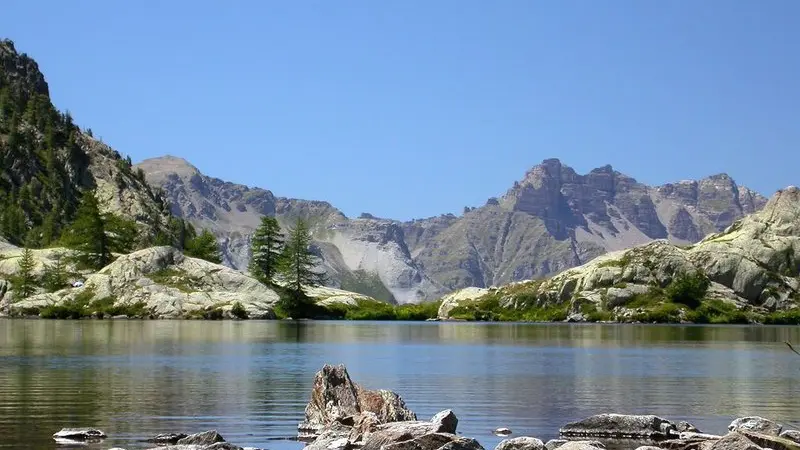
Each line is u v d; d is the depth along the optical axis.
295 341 114.50
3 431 39.41
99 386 56.88
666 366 80.25
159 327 146.62
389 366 78.06
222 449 33.81
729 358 91.94
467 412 48.53
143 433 39.41
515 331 169.75
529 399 54.28
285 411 47.16
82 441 37.09
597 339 135.38
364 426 37.72
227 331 137.62
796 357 93.56
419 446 33.38
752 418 40.00
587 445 32.62
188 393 54.25
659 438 39.97
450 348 106.88
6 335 116.56
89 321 169.25
